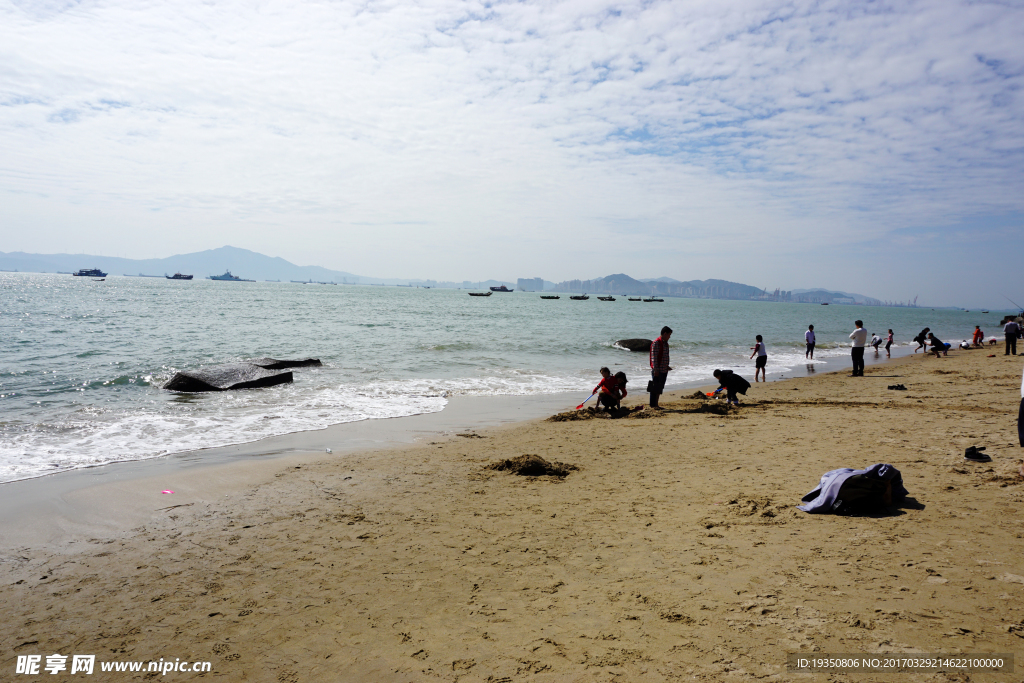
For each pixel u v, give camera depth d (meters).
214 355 22.34
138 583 4.53
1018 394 15.01
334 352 25.12
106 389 15.05
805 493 6.19
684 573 4.38
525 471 7.77
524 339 34.50
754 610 3.71
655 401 13.05
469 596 4.22
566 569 4.62
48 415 11.84
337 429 11.33
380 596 4.25
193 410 12.93
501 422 12.28
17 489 7.11
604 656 3.33
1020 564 4.09
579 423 11.74
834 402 13.86
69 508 6.37
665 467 7.87
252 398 14.67
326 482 7.42
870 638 3.27
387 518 5.98
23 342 23.50
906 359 29.97
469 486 7.19
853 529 4.98
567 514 6.00
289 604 4.16
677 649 3.34
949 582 3.88
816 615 3.57
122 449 9.36
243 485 7.29
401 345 28.64
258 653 3.54
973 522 4.96
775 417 11.66
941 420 10.58
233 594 4.32
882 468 5.61
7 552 5.17
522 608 4.01
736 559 4.55
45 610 4.11
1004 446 7.98
